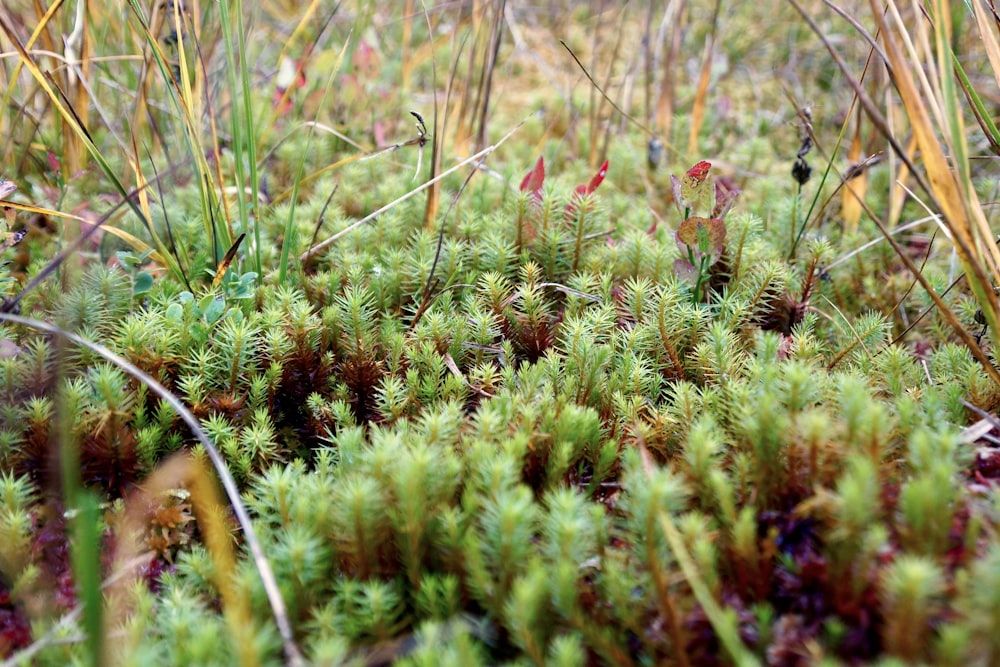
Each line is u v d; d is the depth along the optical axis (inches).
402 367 12.9
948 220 10.7
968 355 12.6
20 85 17.8
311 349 12.8
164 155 17.6
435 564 9.6
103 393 11.0
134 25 16.8
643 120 22.3
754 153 20.1
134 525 10.6
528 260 14.9
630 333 12.7
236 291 13.4
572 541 8.9
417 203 16.8
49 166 16.9
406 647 9.0
